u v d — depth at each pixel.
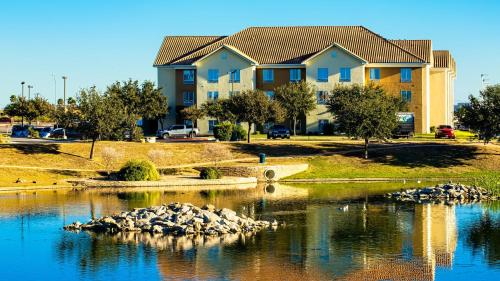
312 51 104.19
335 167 74.94
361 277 32.56
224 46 102.12
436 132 92.56
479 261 35.44
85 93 72.88
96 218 45.25
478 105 77.75
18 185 62.12
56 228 43.00
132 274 32.94
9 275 33.00
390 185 66.44
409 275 32.91
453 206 52.47
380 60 101.56
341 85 93.19
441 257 36.16
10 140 82.19
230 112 85.50
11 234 41.31
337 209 50.66
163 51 108.31
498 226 44.16
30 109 116.75
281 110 85.94
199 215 43.28
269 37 108.75
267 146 80.44
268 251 37.25
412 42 107.06
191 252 36.94
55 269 33.88
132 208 50.31
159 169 71.50
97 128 72.25
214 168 69.38
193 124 100.75
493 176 64.69
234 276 32.56
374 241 39.75
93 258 35.84
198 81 103.25
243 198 56.44
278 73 103.44
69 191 60.81
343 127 77.88
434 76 109.69
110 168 72.38
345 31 108.88
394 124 78.56
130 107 98.44
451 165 75.12
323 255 36.38
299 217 47.19
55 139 91.50
